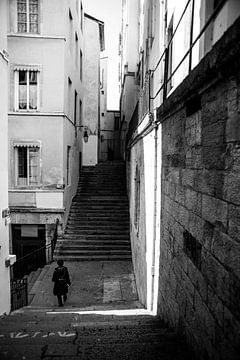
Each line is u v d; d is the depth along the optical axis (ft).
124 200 54.60
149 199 25.22
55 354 12.92
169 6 24.86
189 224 13.73
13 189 45.29
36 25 44.52
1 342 14.67
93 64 85.15
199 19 15.98
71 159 52.95
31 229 45.91
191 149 13.53
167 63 21.44
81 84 65.77
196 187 12.74
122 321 19.34
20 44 44.21
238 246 8.62
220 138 10.05
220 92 10.07
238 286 8.54
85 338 15.15
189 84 12.73
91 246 43.96
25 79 44.98
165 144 19.56
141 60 50.75
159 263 21.15
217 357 10.02
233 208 8.99
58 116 45.29
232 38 8.20
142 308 26.68
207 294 11.16
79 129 62.64
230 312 9.06
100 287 34.12
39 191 45.52
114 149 116.06
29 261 43.62
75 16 55.36
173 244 16.97
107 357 12.62
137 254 34.01
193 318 12.81
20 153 45.83
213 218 10.65
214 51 9.69
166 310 18.40
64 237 45.65
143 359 12.32
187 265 13.98
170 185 17.93
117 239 45.98
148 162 26.20
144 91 31.83
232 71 8.89
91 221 49.47
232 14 10.28
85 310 26.12
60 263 29.71
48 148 45.44
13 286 32.50
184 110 14.76
